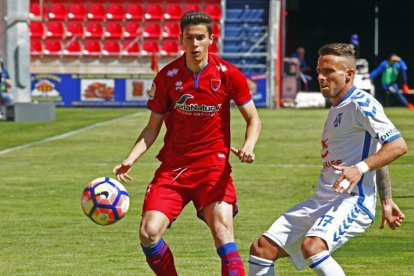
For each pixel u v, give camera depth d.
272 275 20.81
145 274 26.27
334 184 19.52
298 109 108.06
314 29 157.12
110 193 21.97
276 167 52.69
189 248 30.25
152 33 115.19
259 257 20.77
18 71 105.06
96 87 110.00
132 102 109.62
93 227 34.09
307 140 68.81
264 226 34.50
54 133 74.50
